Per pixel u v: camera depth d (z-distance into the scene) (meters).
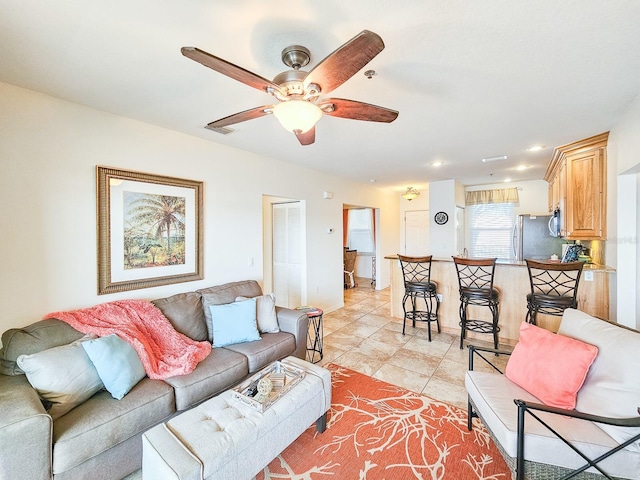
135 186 2.52
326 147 3.39
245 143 3.21
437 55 1.62
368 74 1.80
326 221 5.04
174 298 2.59
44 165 2.06
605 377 1.46
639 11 1.29
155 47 1.54
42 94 2.04
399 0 1.22
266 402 1.66
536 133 2.94
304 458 1.80
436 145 3.33
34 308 2.02
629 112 2.32
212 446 1.35
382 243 6.97
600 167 3.04
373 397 2.45
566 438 1.33
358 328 4.22
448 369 2.93
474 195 6.35
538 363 1.70
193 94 2.07
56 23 1.35
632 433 1.28
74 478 1.40
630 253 2.65
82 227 2.23
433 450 1.85
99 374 1.69
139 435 1.66
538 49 1.58
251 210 3.60
